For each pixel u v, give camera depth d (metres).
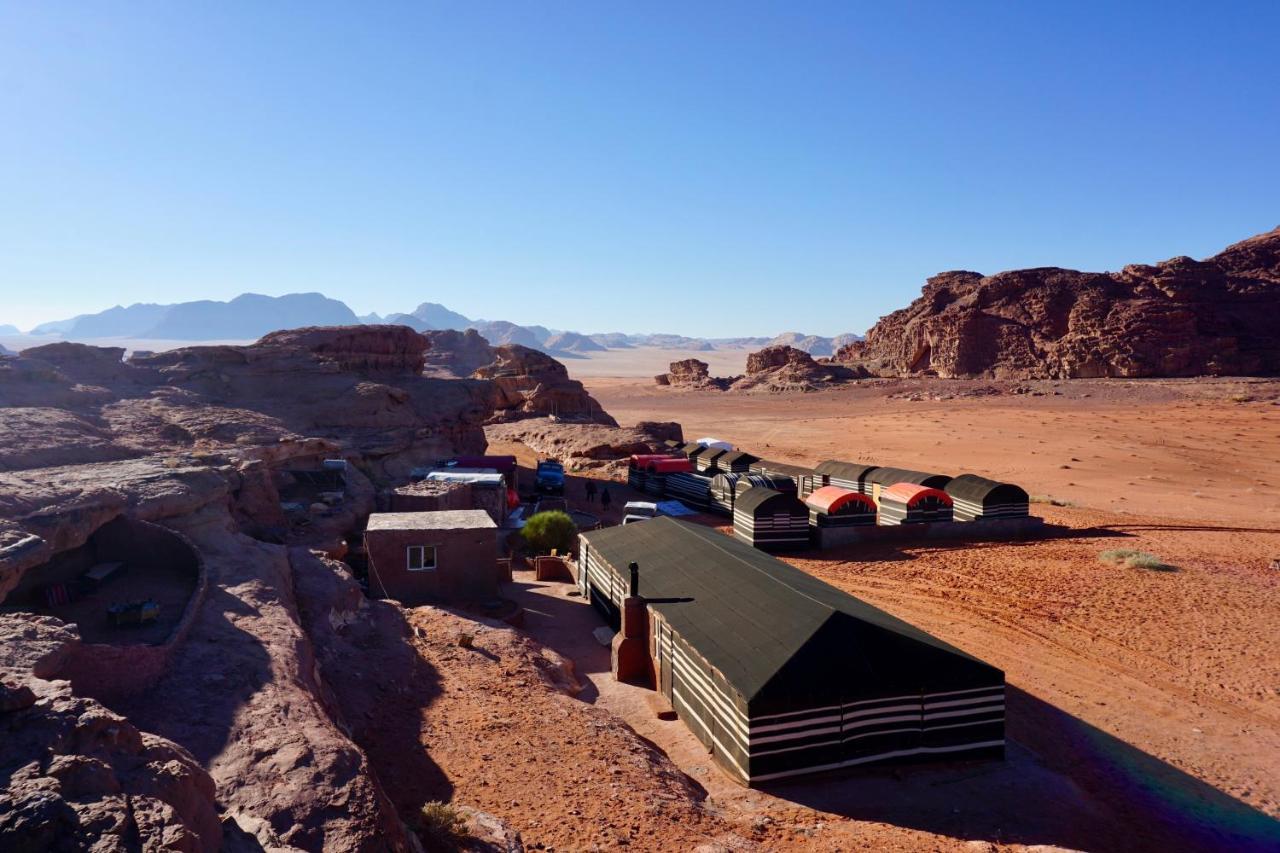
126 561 17.08
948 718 14.77
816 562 31.88
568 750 13.09
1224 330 125.94
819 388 149.62
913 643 15.12
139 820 5.86
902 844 11.34
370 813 8.48
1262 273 142.88
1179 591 27.17
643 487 49.94
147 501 18.19
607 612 23.44
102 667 10.80
